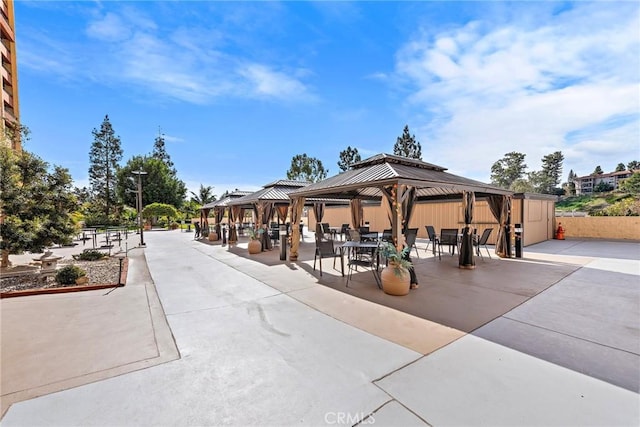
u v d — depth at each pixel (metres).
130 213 31.03
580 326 3.33
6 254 6.32
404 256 5.17
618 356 2.61
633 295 4.55
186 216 34.00
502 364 2.49
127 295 4.75
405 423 1.78
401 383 2.22
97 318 3.69
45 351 2.79
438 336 3.09
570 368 2.41
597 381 2.22
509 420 1.79
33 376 2.35
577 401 1.97
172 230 25.95
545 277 5.84
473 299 4.42
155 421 1.83
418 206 13.80
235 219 14.67
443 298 4.49
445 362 2.54
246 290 5.03
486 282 5.49
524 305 4.11
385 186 5.29
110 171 34.88
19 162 6.26
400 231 4.97
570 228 13.58
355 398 2.04
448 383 2.21
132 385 2.23
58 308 4.08
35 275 6.00
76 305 4.22
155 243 13.56
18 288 5.03
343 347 2.85
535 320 3.53
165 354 2.73
